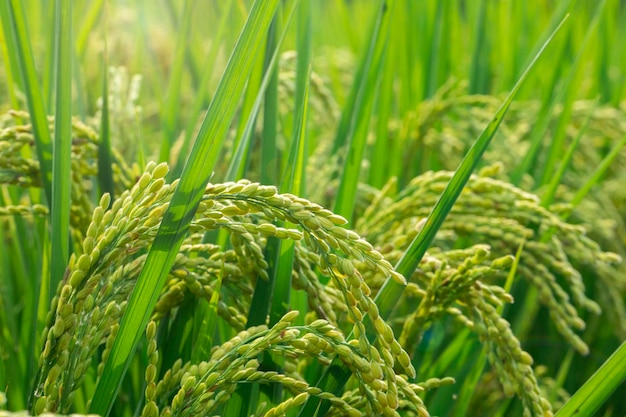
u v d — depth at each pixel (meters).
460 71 1.57
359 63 0.92
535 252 0.70
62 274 0.61
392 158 1.07
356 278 0.49
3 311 0.78
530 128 1.21
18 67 0.76
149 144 1.24
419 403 0.51
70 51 0.62
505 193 0.71
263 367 0.61
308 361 0.66
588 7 1.99
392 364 0.50
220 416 0.61
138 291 0.53
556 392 0.86
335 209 0.74
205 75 0.86
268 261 0.62
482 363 0.72
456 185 0.60
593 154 1.16
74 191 0.70
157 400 0.56
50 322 0.53
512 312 0.94
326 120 1.03
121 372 0.54
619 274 0.91
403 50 1.29
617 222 1.08
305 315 0.66
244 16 0.91
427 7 1.32
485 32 1.37
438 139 1.09
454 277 0.61
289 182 0.63
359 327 0.51
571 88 1.02
